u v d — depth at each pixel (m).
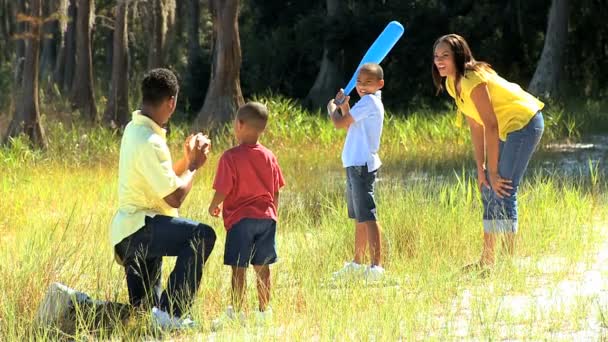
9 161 46.09
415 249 22.12
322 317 16.38
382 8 115.56
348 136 20.70
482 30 111.69
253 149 17.44
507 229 20.42
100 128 63.06
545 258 21.62
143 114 16.62
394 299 17.31
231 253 17.27
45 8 94.88
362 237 20.75
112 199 34.59
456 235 22.92
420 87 115.06
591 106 77.25
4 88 104.25
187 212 29.59
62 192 36.56
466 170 42.59
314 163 47.72
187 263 16.55
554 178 34.28
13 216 31.17
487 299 17.64
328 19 113.25
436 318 16.77
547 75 91.31
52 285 16.81
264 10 129.25
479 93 20.12
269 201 17.50
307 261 20.83
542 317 16.25
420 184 29.91
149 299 17.03
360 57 115.25
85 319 16.55
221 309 17.84
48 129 61.12
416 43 112.19
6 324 16.38
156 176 16.36
